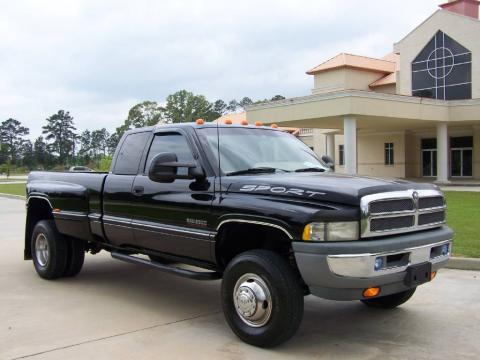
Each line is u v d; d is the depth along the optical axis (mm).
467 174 38188
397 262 4680
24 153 134750
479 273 7828
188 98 102750
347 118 27641
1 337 5195
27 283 7527
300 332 5316
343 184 4711
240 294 4922
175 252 5777
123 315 5938
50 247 7531
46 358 4641
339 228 4430
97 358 4637
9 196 26578
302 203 4609
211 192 5309
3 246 10938
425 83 37469
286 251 5062
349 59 41719
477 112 31375
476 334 5230
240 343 4992
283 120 30375
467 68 35156
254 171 5539
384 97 28297
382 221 4629
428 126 36719
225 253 5340
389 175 41781
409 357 4629
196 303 6453
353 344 4965
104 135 149500
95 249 7742
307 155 6359
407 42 38219
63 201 7359
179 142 5969
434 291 6836
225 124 6141
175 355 4695
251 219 4828
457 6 38969
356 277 4387
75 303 6449
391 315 5879
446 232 5285
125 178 6469
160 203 5820
